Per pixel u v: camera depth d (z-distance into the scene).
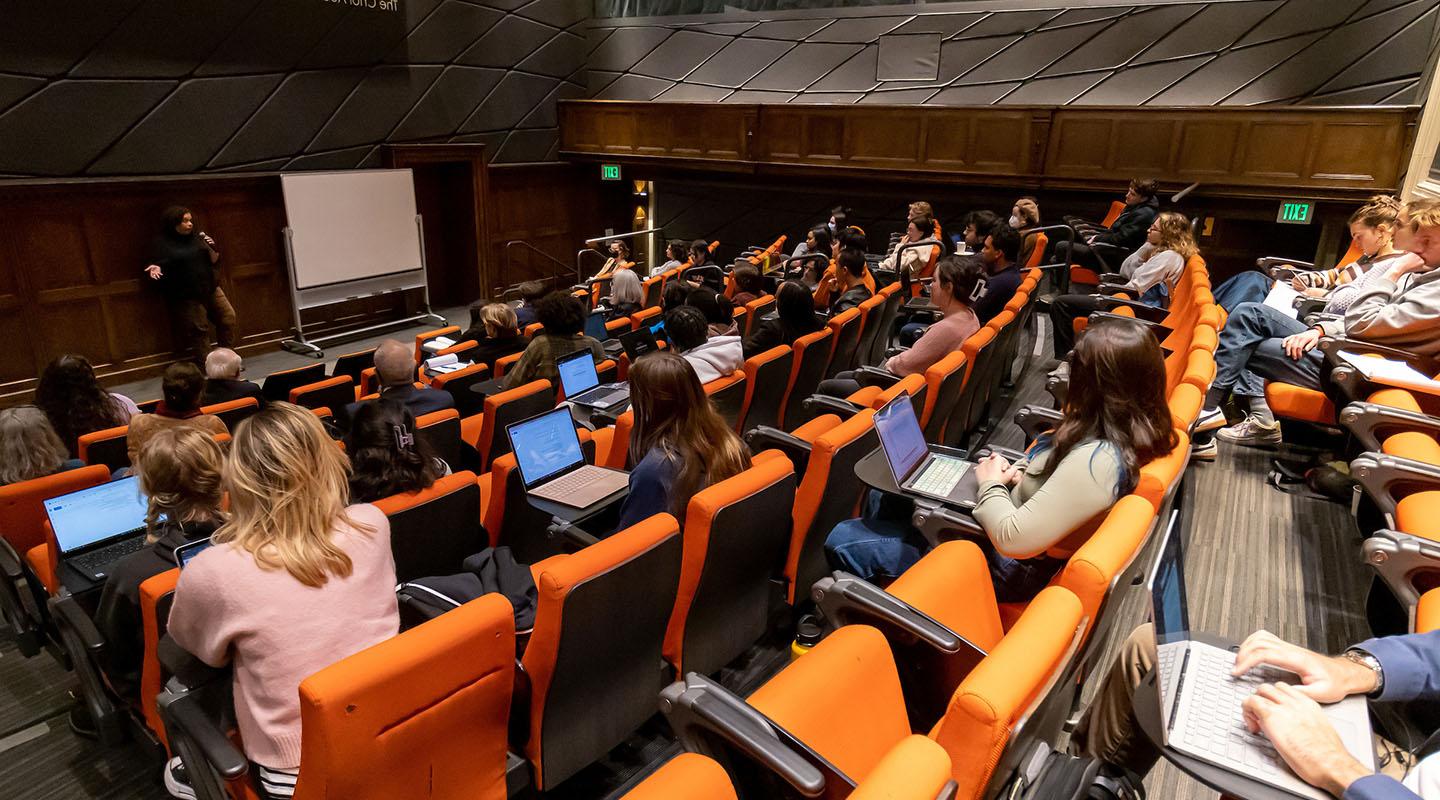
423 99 9.31
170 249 7.05
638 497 2.21
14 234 6.36
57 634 2.68
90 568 2.38
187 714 1.57
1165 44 8.02
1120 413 1.84
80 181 6.61
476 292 10.66
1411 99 7.06
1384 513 2.28
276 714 1.45
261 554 1.46
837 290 6.67
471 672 1.41
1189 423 2.22
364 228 8.80
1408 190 6.32
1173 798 1.96
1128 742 1.52
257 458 1.48
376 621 1.58
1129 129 7.88
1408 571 1.84
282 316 8.49
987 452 2.64
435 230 10.50
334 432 3.61
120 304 7.11
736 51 10.12
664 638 2.02
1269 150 7.34
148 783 2.19
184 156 7.34
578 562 1.64
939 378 3.04
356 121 8.70
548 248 11.38
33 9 6.23
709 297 4.34
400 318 9.97
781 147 9.66
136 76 6.91
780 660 2.54
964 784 1.11
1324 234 7.74
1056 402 3.73
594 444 3.04
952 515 2.14
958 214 10.01
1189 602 2.76
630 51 10.77
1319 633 2.59
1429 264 3.18
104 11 6.62
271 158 8.02
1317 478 3.54
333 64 8.36
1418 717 1.46
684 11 10.33
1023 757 1.24
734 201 11.47
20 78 6.24
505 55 10.12
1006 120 8.40
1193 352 2.96
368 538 1.61
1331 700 1.26
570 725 1.80
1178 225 5.30
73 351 6.85
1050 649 1.19
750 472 2.08
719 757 1.33
